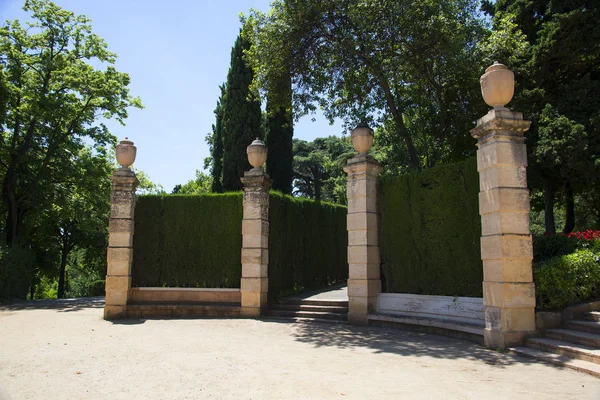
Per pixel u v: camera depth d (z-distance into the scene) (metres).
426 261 10.80
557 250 10.20
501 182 8.19
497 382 5.85
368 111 16.69
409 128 17.41
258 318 12.69
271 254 14.30
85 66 24.17
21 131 23.91
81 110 23.66
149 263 14.35
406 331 10.23
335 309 12.59
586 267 8.53
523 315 7.96
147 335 9.87
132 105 24.95
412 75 14.60
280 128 22.53
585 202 25.33
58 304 17.84
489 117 8.45
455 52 13.36
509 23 15.46
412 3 13.05
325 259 18.42
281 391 5.43
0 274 19.36
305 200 17.14
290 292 15.43
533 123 16.56
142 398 5.15
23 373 6.37
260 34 14.84
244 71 21.47
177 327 11.12
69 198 25.22
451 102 16.00
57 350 8.09
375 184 12.00
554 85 17.69
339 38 14.16
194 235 14.41
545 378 6.03
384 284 11.98
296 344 8.76
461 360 7.20
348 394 5.30
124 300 13.05
